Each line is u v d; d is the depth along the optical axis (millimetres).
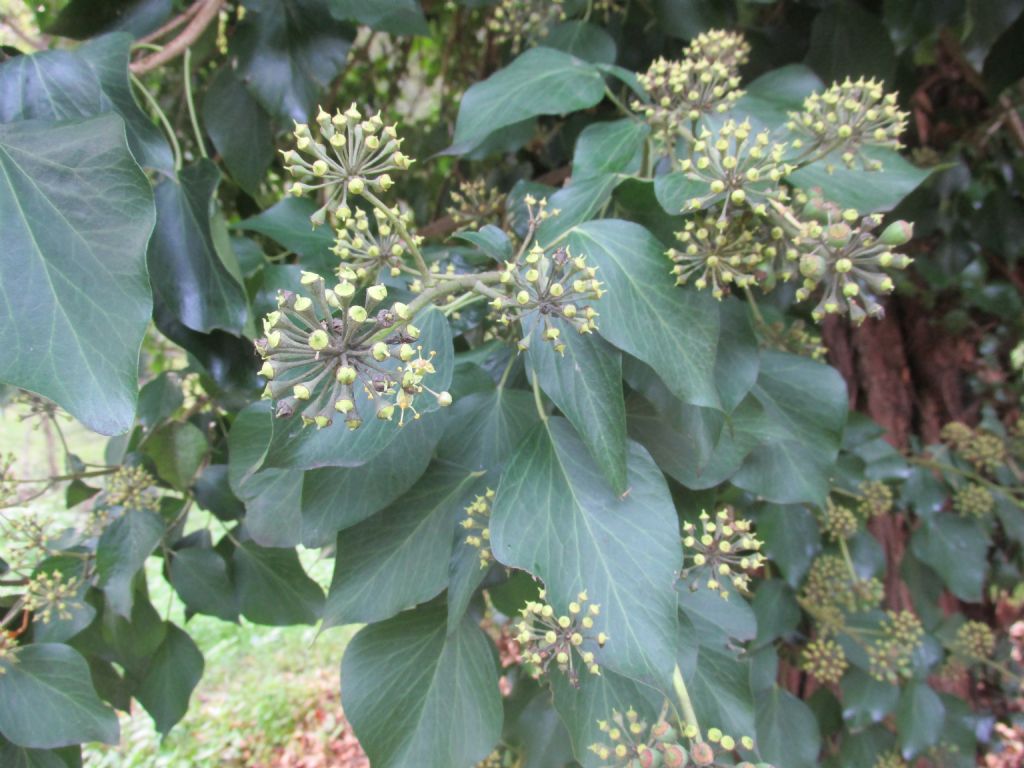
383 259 188
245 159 343
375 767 211
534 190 281
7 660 251
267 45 311
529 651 183
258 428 245
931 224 466
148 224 154
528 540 179
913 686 412
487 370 258
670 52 386
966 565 431
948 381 521
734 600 256
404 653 222
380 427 170
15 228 148
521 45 479
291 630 1102
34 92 213
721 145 179
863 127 195
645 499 184
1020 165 495
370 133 160
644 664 166
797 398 273
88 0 302
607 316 186
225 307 250
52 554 296
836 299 172
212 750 865
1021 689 448
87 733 256
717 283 192
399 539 212
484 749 211
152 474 337
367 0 292
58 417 356
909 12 345
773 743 363
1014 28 372
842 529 384
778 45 379
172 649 333
